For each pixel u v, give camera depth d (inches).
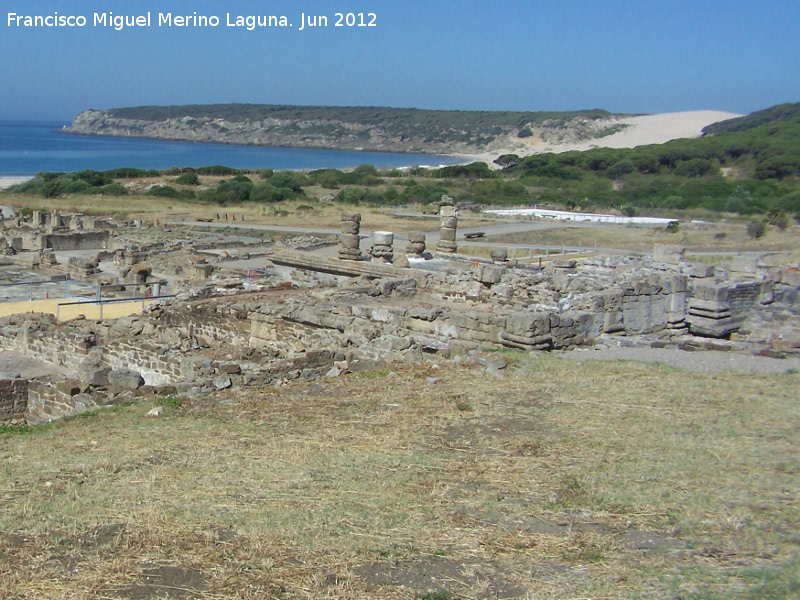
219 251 1967.3
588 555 296.2
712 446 430.9
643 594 265.6
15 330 854.5
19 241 2033.7
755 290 972.6
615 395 546.3
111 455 429.7
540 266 1175.0
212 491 364.8
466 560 294.0
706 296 869.8
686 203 3203.7
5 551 300.2
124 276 1566.2
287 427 479.2
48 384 618.5
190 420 504.4
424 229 2625.5
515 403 523.8
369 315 793.6
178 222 2780.5
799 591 263.9
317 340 751.7
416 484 371.9
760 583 270.5
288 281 1325.0
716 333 860.0
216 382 594.6
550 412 502.3
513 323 715.4
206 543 307.4
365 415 501.4
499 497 354.9
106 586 273.7
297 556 296.8
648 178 4074.8
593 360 671.1
